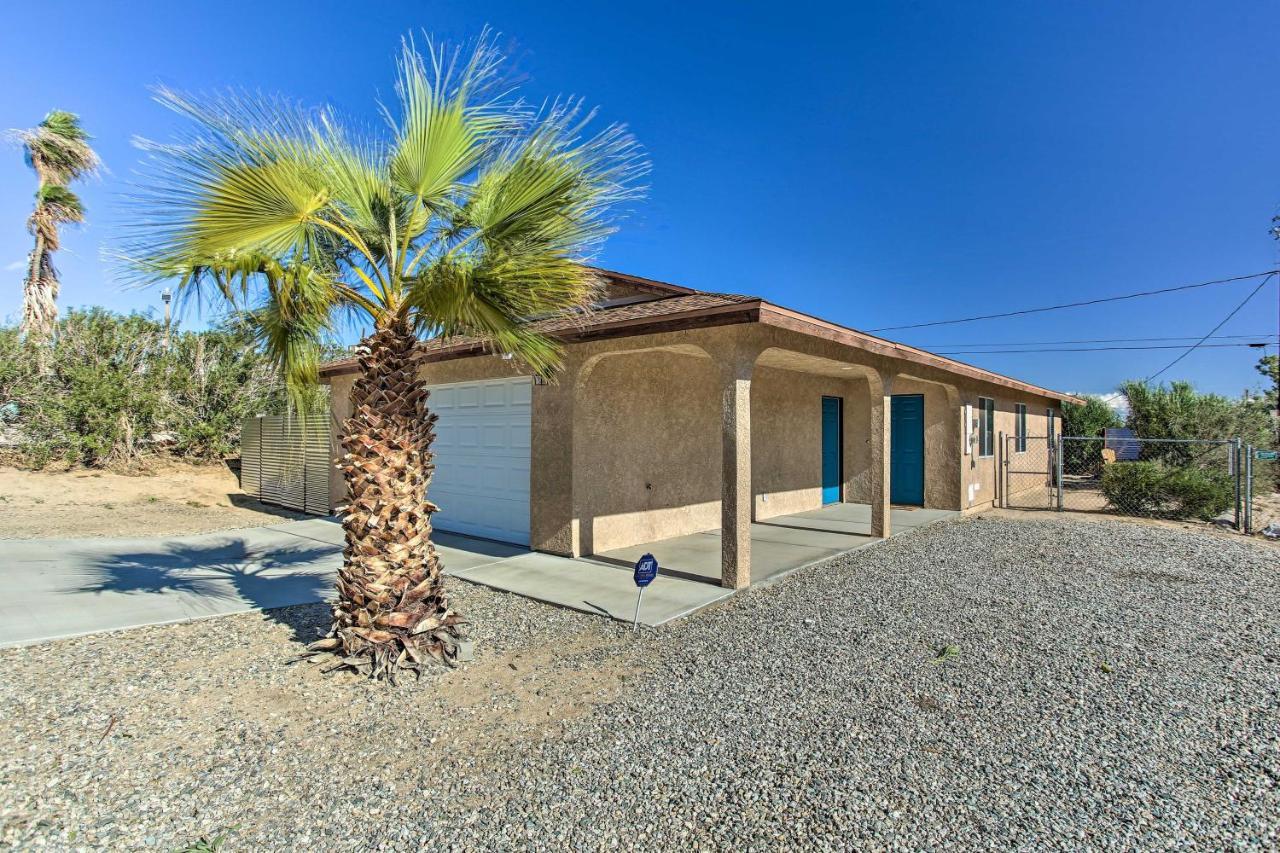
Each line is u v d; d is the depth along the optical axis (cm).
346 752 334
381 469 440
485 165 475
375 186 466
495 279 406
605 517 853
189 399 1675
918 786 295
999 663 452
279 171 388
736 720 366
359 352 443
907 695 398
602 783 302
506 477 929
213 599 618
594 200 434
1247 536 993
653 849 254
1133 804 280
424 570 457
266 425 1380
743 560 664
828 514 1205
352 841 261
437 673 442
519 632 530
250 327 518
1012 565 766
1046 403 1786
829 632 522
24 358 1495
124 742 342
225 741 345
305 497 1247
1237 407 1605
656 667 452
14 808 280
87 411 1490
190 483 1531
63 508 1216
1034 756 322
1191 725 356
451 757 328
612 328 665
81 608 577
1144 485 1203
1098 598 619
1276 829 261
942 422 1238
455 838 262
